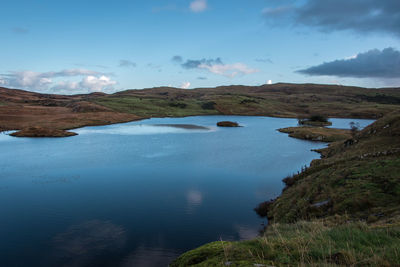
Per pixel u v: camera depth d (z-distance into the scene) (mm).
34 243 21203
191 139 80938
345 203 18703
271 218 24781
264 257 6551
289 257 6332
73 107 165875
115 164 48500
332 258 6039
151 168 45875
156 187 35719
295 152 60312
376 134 40781
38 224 24672
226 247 7535
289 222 20734
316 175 29406
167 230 23328
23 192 33625
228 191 33906
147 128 112312
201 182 37844
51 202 30344
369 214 16000
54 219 25766
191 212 27344
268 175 41250
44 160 51406
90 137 84062
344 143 47781
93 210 28016
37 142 72688
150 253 19500
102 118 137375
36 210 28000
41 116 125250
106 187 35656
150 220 25422
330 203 19984
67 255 19344
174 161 51156
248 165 47906
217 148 65438
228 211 27422
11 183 37281
